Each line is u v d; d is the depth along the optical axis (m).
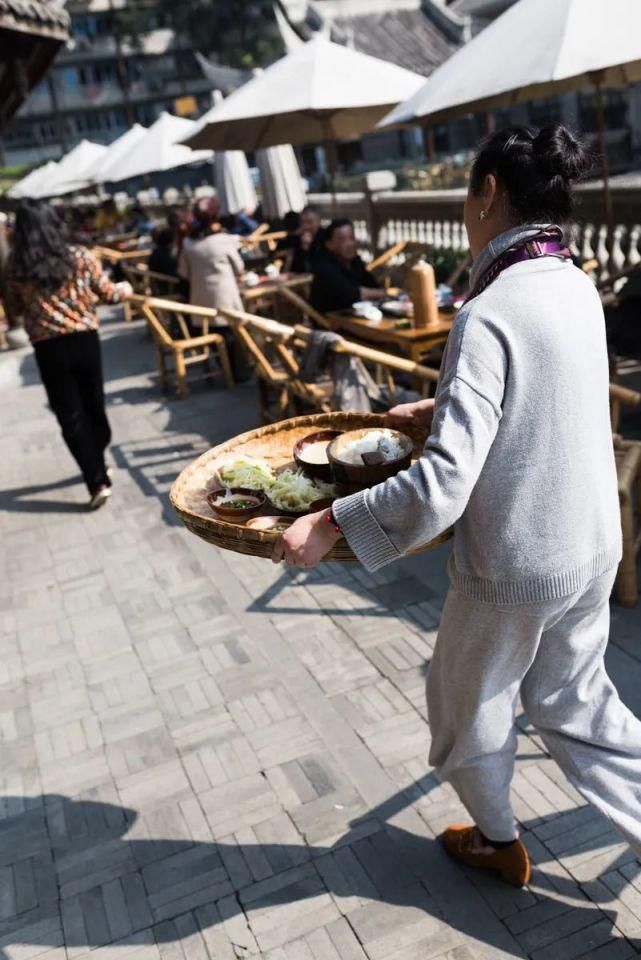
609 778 1.91
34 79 8.02
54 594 4.26
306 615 3.71
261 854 2.45
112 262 13.30
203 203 7.39
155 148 13.03
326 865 2.38
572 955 2.03
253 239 11.16
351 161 30.61
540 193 1.61
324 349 4.53
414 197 10.69
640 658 3.07
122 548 4.69
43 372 5.03
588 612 1.82
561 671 1.88
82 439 5.13
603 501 1.72
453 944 2.10
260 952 2.15
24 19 6.02
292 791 2.67
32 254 4.83
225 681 3.30
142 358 9.73
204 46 55.19
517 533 1.65
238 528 1.77
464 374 1.55
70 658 3.64
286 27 22.41
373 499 1.60
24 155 62.81
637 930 2.08
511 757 2.03
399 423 2.28
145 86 62.16
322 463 2.08
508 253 1.63
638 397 3.58
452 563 1.80
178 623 3.80
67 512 5.34
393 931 2.15
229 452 2.34
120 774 2.86
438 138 28.55
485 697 1.86
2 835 2.66
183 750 2.94
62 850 2.56
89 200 31.69
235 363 7.84
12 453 6.76
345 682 3.19
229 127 8.46
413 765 2.71
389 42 27.94
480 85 4.75
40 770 2.94
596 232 7.40
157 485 5.59
